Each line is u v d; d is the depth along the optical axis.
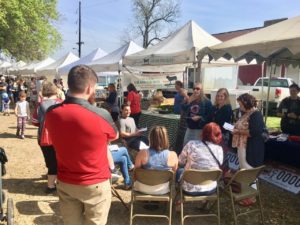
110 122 2.86
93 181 2.81
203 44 8.73
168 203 5.15
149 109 11.72
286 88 19.17
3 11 18.08
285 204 5.96
